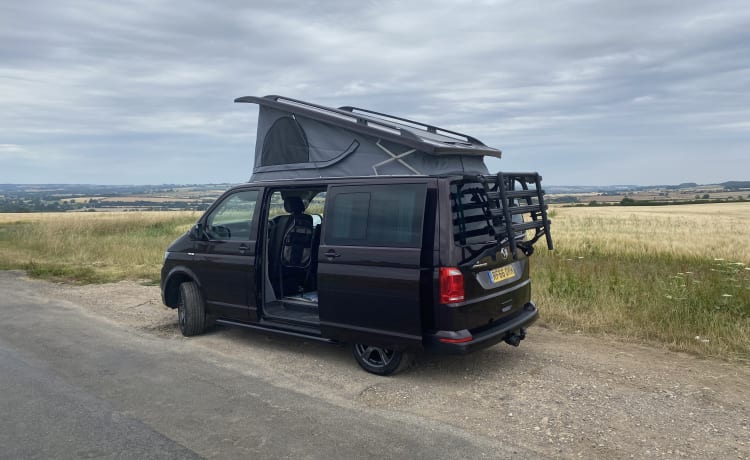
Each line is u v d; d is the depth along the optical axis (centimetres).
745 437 383
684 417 416
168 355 597
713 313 651
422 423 413
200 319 670
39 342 650
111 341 655
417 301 476
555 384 490
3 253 1605
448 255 466
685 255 1360
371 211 514
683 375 507
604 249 1464
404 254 485
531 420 416
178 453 368
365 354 535
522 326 543
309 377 521
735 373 509
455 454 364
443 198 476
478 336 486
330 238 537
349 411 438
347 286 518
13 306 867
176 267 684
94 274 1177
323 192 686
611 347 598
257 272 607
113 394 477
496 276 517
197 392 482
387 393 477
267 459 359
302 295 663
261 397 470
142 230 2478
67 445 380
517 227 500
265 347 627
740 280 765
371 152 573
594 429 398
